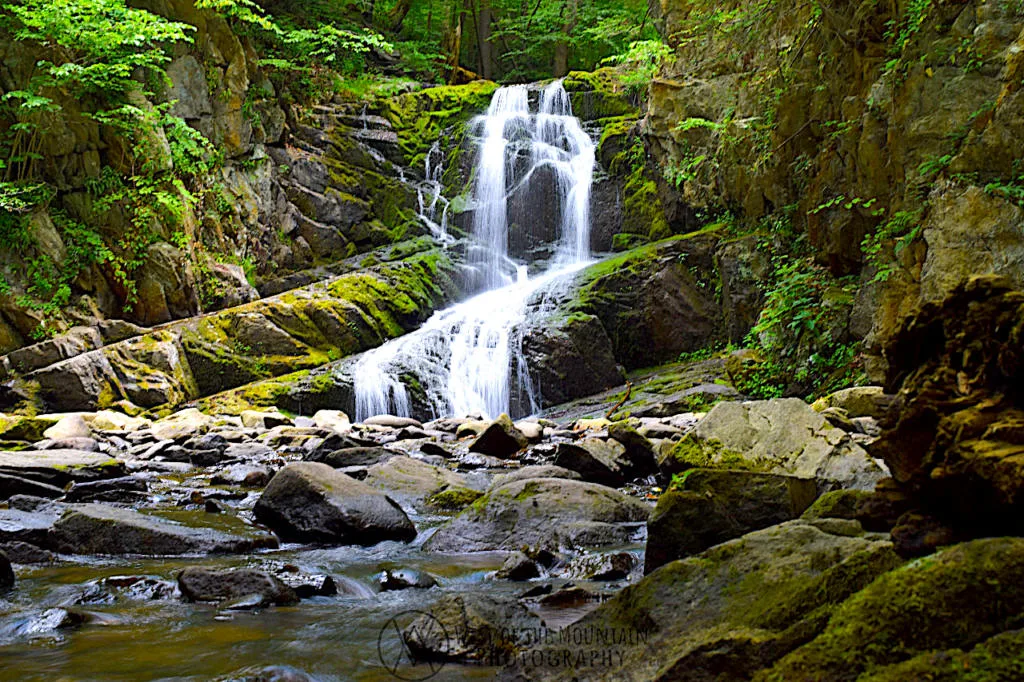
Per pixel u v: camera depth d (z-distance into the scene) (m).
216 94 18.20
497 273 20.02
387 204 21.14
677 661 2.06
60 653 2.88
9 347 13.77
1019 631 1.55
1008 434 1.93
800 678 1.74
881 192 10.48
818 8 11.49
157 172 16.23
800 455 5.51
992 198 8.23
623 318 16.47
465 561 4.67
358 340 16.69
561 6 26.08
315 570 4.11
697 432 5.96
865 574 2.09
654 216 19.14
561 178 20.48
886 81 10.09
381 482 7.02
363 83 23.20
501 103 22.97
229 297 17.03
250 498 7.07
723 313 16.30
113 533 4.92
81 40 14.91
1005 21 8.90
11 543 4.64
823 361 11.59
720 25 14.41
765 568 2.49
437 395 15.55
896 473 2.25
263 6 21.41
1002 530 1.95
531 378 15.29
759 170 13.48
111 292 15.49
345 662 2.73
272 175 19.34
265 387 14.46
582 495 5.47
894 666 1.61
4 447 9.93
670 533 3.95
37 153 14.69
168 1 17.38
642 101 20.22
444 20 26.73
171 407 13.97
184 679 2.57
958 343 2.15
